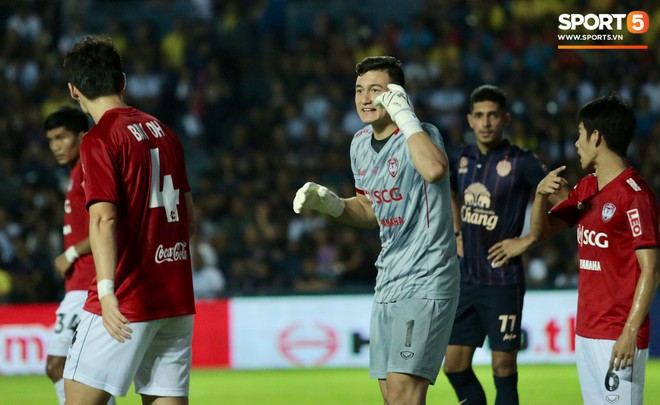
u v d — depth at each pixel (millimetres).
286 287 26781
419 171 8922
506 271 12906
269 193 29250
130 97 33719
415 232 9539
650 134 30219
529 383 19641
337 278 26188
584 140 9703
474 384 13125
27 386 20656
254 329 23516
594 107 9641
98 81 9328
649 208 9250
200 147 33500
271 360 23438
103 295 8625
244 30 36750
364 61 9758
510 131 30125
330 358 23406
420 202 9461
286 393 19094
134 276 9148
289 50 37156
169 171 9484
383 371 9773
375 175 9695
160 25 37812
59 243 27719
